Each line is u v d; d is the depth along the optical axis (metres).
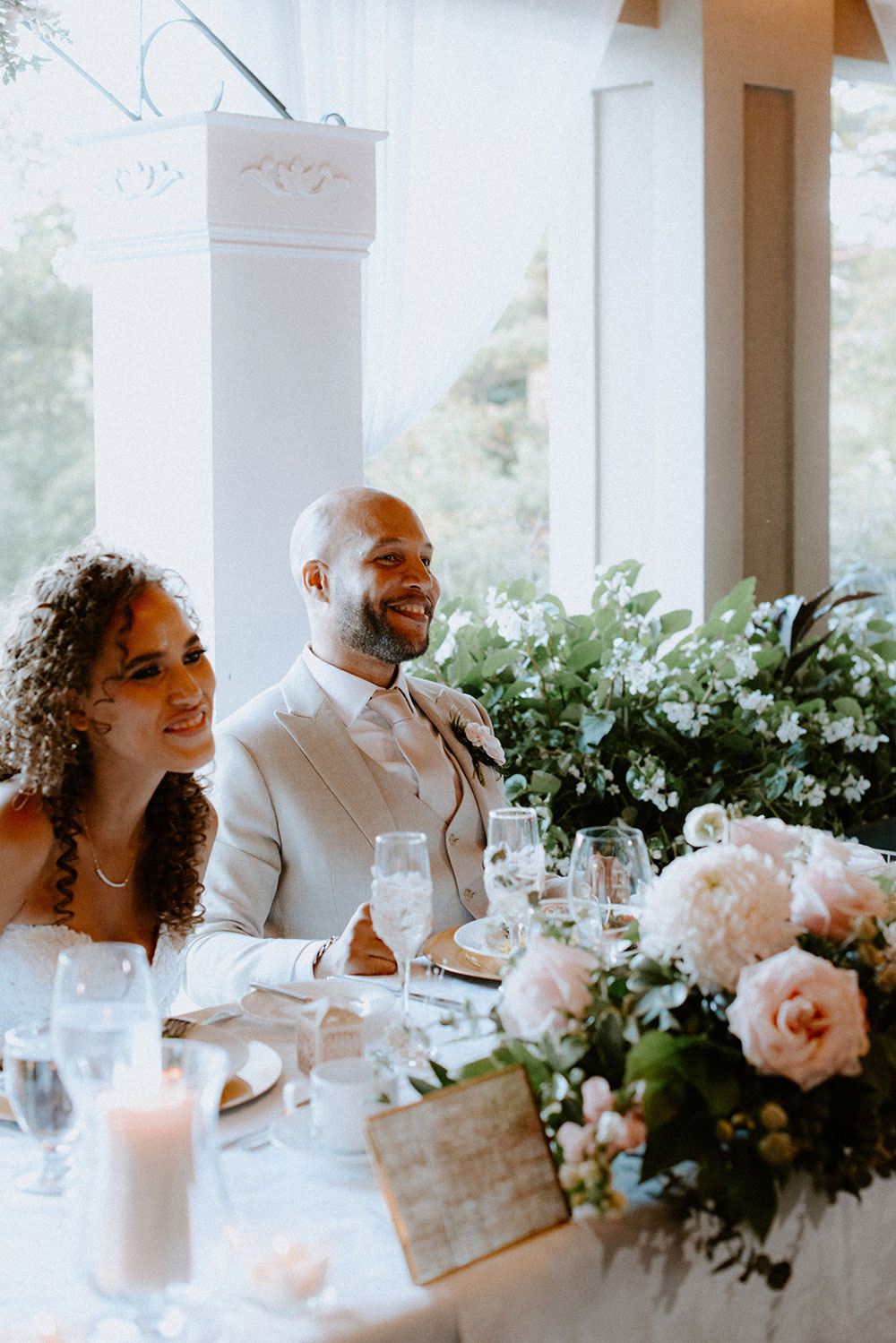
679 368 4.53
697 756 3.70
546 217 4.18
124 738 1.86
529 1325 1.20
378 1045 1.61
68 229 5.95
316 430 3.26
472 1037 1.42
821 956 1.44
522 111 4.09
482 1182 1.23
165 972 2.08
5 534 6.08
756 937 1.35
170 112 3.55
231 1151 1.42
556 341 4.77
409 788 2.54
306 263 3.20
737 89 4.48
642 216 4.57
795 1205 1.40
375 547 2.56
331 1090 1.38
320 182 3.19
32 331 6.06
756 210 4.67
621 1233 1.27
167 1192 1.07
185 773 2.05
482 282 4.11
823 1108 1.32
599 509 4.76
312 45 3.60
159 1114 1.08
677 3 4.41
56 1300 1.15
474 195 4.07
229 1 3.48
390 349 3.95
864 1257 1.49
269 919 2.53
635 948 1.83
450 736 2.64
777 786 3.62
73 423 6.19
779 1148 1.25
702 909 1.36
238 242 3.07
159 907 2.05
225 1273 1.18
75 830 1.92
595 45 4.17
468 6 3.98
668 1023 1.33
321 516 2.63
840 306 7.49
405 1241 1.17
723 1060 1.33
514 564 7.05
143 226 3.16
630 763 3.61
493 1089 1.27
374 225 3.31
